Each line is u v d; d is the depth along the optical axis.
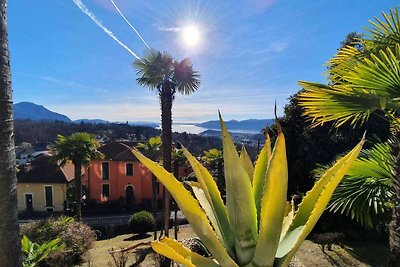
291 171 18.38
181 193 1.03
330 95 3.33
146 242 1.12
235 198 1.04
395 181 3.42
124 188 38.12
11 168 1.89
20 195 36.09
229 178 1.05
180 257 1.01
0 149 1.84
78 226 16.17
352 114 3.62
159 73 13.23
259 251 0.99
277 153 0.94
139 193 38.16
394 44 3.52
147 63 13.45
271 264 0.99
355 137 15.42
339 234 13.80
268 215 0.96
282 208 0.96
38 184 36.19
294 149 18.62
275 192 0.95
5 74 1.87
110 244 21.64
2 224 1.84
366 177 3.78
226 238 1.10
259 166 1.22
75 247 14.70
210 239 1.00
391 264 3.47
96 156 28.02
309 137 17.39
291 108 18.83
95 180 37.72
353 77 3.24
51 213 35.94
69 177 38.19
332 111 3.50
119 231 27.78
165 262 8.79
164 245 1.02
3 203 1.85
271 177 0.95
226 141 1.04
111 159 37.84
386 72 3.03
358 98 3.22
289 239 1.07
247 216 1.03
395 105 3.16
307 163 17.80
